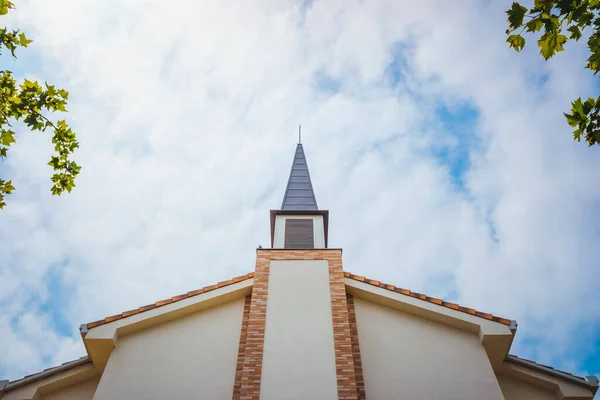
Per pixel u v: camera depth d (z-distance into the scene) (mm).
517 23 6527
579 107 6828
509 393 11453
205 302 12203
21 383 10750
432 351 11344
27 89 8609
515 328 11094
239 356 11297
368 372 10992
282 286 12297
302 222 15750
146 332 11711
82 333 11070
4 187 8891
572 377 11234
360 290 12484
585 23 6402
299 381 10344
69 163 9297
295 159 21281
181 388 10648
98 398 10273
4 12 7918
